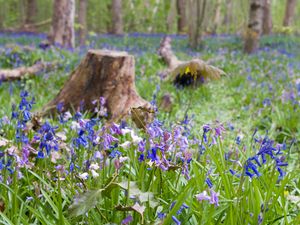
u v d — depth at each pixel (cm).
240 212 113
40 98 321
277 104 321
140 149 117
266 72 500
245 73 479
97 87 260
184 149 132
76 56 529
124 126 154
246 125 292
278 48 888
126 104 259
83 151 146
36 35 1120
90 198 100
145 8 1471
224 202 122
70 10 691
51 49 565
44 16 1559
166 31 1415
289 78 442
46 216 119
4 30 1350
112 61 259
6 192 125
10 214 117
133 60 266
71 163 136
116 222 113
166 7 1450
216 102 364
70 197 125
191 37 848
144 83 368
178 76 364
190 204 113
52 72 403
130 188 106
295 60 647
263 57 654
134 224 109
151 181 129
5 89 341
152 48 744
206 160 155
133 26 1460
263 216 111
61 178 131
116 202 118
